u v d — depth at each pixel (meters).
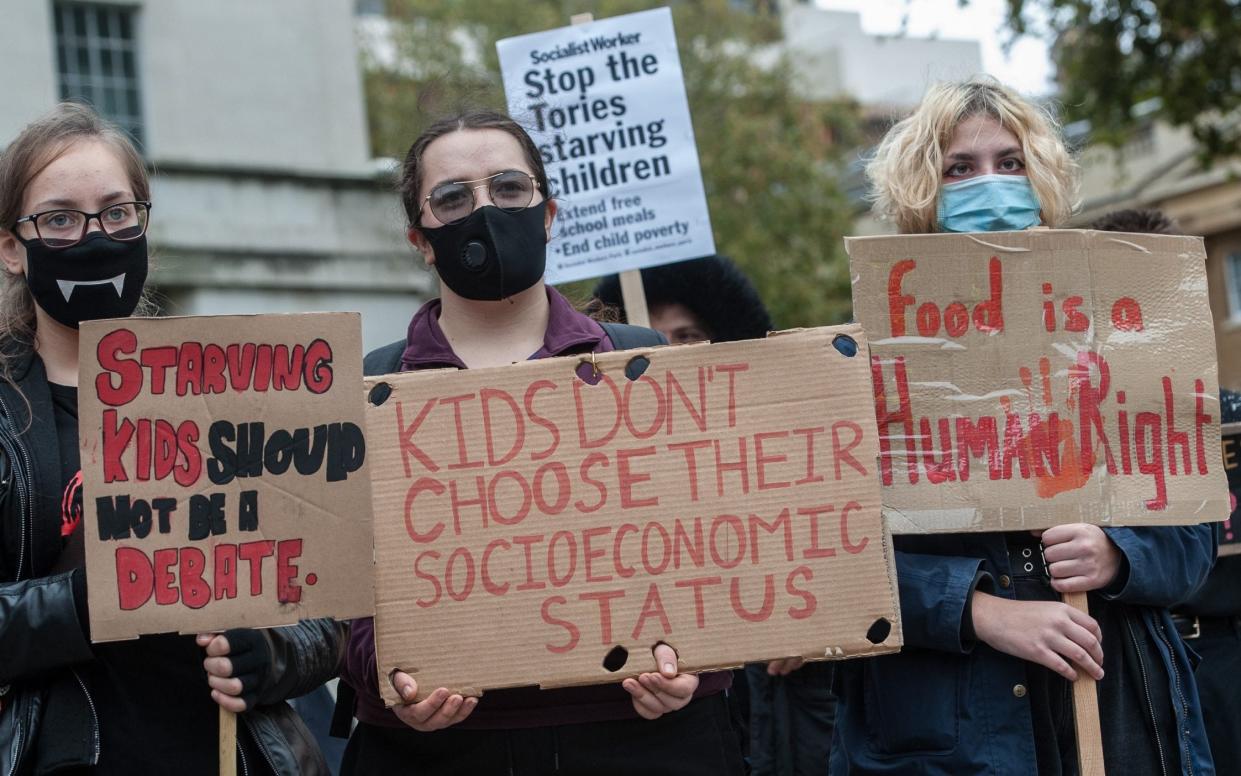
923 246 3.15
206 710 2.90
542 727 2.93
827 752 4.02
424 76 21.97
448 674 2.85
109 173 2.97
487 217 2.98
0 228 3.02
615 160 4.87
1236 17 12.24
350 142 16.36
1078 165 3.56
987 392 3.14
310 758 3.05
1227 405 4.00
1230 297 24.17
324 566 2.82
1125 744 3.14
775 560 2.89
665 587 2.88
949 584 3.06
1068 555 3.05
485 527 2.90
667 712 2.88
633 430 2.93
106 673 2.86
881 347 3.14
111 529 2.75
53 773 2.81
